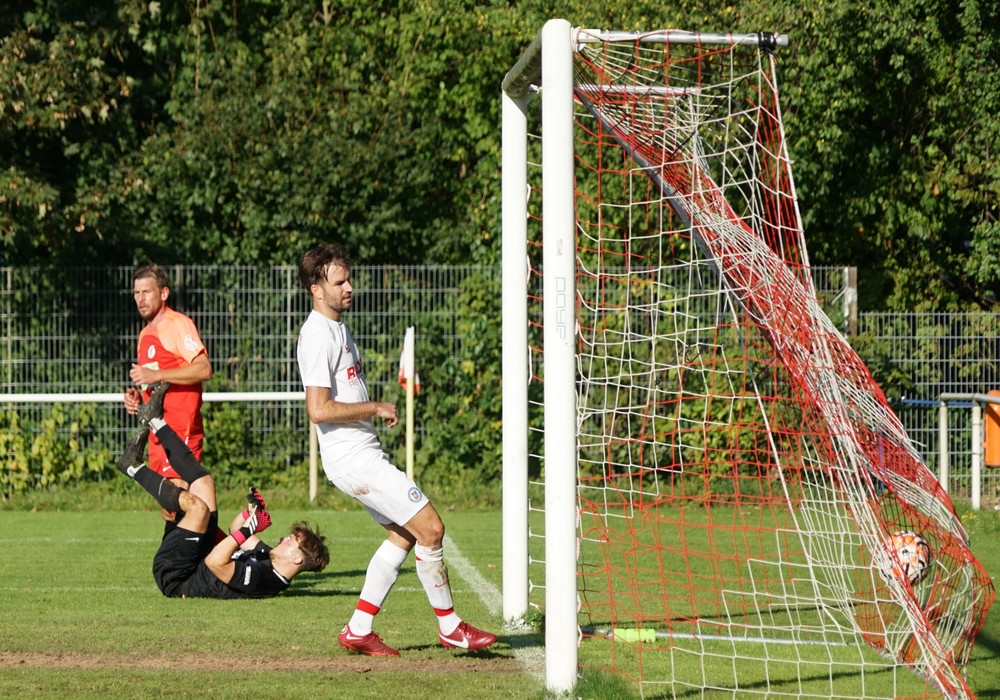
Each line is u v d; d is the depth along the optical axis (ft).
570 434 55.67
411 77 207.21
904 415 157.38
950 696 55.72
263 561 84.07
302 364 62.23
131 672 59.52
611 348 153.69
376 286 162.81
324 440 63.16
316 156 189.57
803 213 198.18
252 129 189.57
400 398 161.99
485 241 202.59
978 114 195.42
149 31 199.00
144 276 86.22
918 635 58.03
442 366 162.61
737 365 150.00
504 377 74.23
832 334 71.00
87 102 174.60
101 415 157.69
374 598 64.23
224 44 203.72
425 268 163.12
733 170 111.34
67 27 175.22
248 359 160.45
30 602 81.15
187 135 188.65
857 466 64.13
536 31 196.54
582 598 81.00
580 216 166.50
